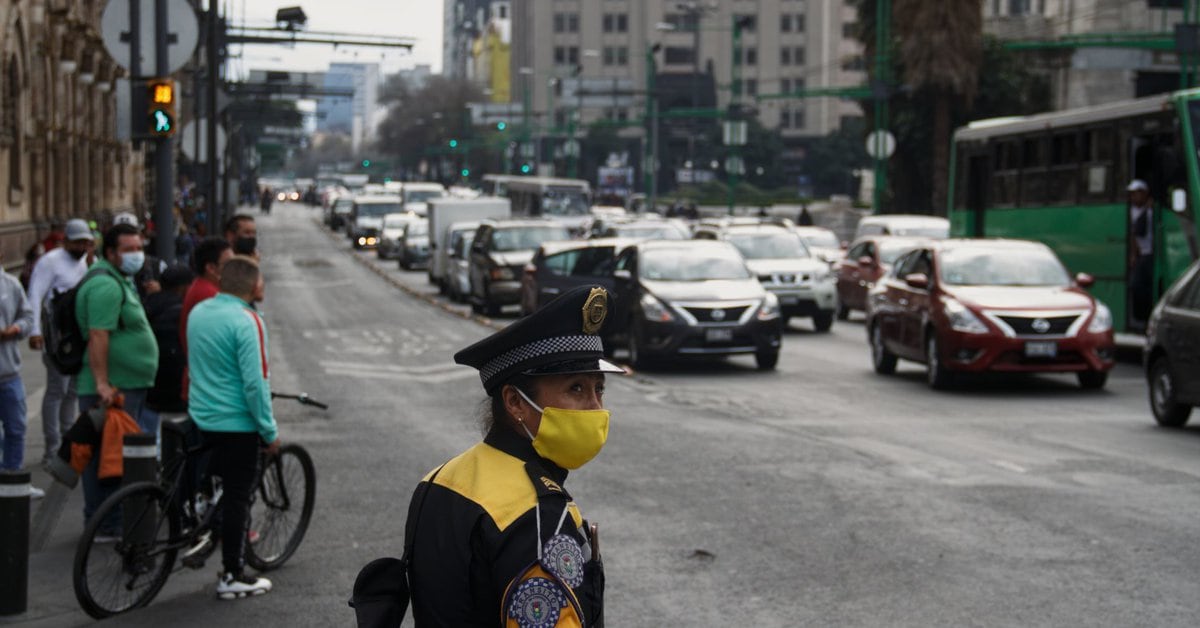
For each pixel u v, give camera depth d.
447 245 53.47
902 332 26.48
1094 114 31.06
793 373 28.20
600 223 55.81
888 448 17.88
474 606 3.87
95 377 12.63
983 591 10.79
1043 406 22.48
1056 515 13.49
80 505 14.36
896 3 74.75
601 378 4.18
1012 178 35.09
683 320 28.12
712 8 112.50
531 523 3.85
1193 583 10.95
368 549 12.65
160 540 11.00
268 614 10.56
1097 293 31.03
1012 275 25.75
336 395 24.47
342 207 119.94
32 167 46.84
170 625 10.27
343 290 56.41
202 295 12.77
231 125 82.69
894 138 80.19
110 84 62.59
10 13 41.75
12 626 10.23
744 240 39.78
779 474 15.95
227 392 10.88
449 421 21.14
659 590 10.95
